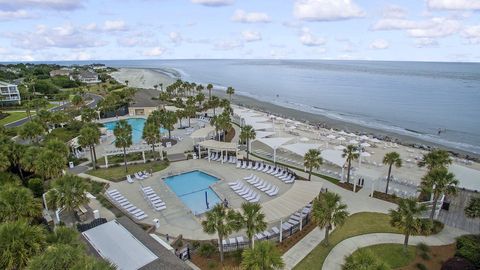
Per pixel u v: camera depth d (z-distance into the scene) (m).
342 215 26.39
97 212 32.78
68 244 19.11
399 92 162.25
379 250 27.64
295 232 30.69
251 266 19.36
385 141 69.44
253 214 24.59
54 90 127.06
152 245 24.84
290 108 118.88
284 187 42.47
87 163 51.28
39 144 54.59
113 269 17.05
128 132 47.88
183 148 59.81
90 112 72.81
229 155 55.44
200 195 41.22
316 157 41.16
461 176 37.47
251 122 72.56
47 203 27.11
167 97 109.12
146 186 42.50
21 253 17.86
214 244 28.48
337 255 27.09
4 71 175.75
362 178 42.84
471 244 26.50
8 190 24.50
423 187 31.61
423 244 28.06
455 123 93.06
